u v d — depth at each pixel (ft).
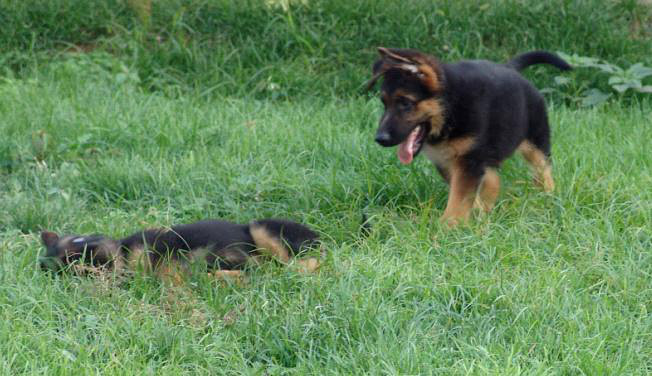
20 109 40.52
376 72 29.60
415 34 48.26
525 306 23.08
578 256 26.40
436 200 31.42
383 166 33.96
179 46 48.01
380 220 28.58
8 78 45.47
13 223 29.81
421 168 33.35
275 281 24.59
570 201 29.53
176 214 30.83
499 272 25.05
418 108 28.71
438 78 28.60
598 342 21.48
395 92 28.84
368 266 25.05
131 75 45.85
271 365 21.36
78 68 46.16
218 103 43.50
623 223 28.17
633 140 36.45
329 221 29.73
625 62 46.39
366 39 48.85
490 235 27.61
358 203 31.04
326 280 24.43
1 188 33.04
